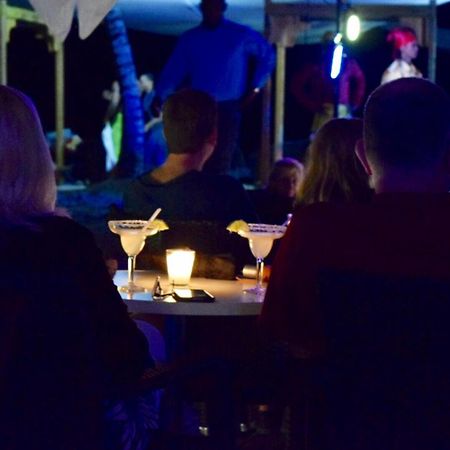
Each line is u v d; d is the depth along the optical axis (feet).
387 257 9.27
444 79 49.32
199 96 15.30
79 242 9.47
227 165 28.27
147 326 14.49
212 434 10.73
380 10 37.83
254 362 13.67
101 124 61.72
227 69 28.40
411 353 8.60
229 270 13.89
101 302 9.53
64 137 52.75
